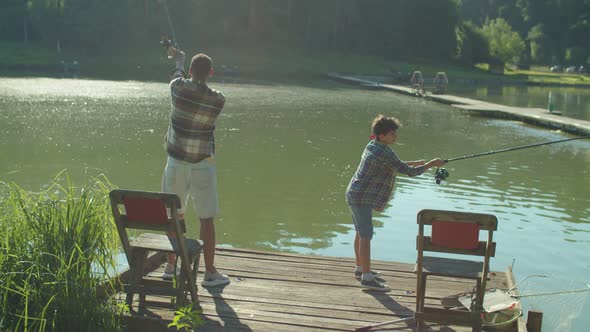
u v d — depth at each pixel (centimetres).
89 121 1580
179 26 5203
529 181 1026
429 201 861
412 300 425
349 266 491
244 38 5447
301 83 3778
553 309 480
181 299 370
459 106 2373
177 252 369
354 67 5253
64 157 1078
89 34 4722
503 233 720
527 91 4547
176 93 398
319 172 1037
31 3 5025
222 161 1113
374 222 751
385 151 426
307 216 765
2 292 333
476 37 6975
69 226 363
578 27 9850
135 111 1847
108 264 392
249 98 2539
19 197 377
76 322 335
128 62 4544
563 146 1486
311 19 5878
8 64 4047
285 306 408
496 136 1636
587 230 739
